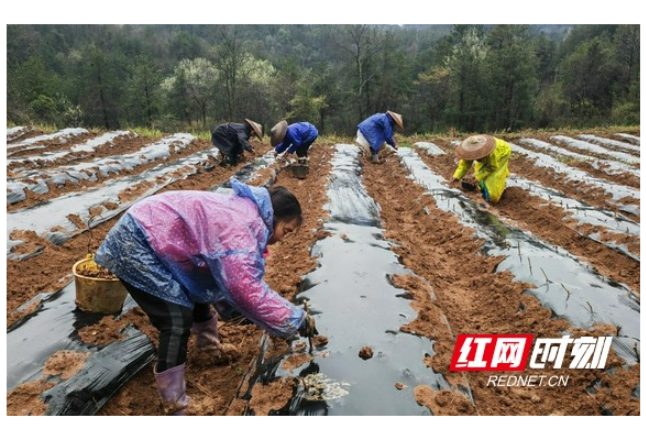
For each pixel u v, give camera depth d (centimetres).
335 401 296
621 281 518
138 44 7125
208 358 359
